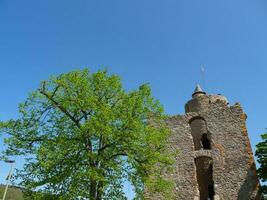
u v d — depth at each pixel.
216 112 20.97
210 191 21.45
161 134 16.05
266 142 17.72
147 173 15.46
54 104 15.22
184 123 21.33
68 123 15.59
